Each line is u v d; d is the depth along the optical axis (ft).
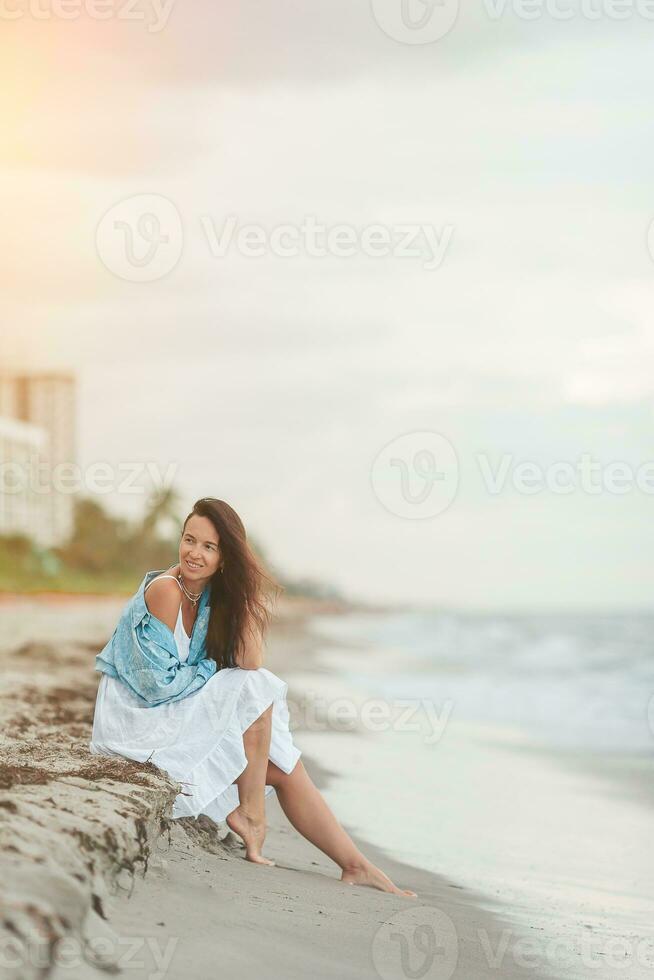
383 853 18.10
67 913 9.68
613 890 16.52
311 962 10.94
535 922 14.39
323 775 25.11
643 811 22.30
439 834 19.77
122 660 14.94
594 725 36.65
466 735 33.24
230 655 15.16
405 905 13.96
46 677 28.71
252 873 13.70
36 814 10.91
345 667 49.78
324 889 13.83
